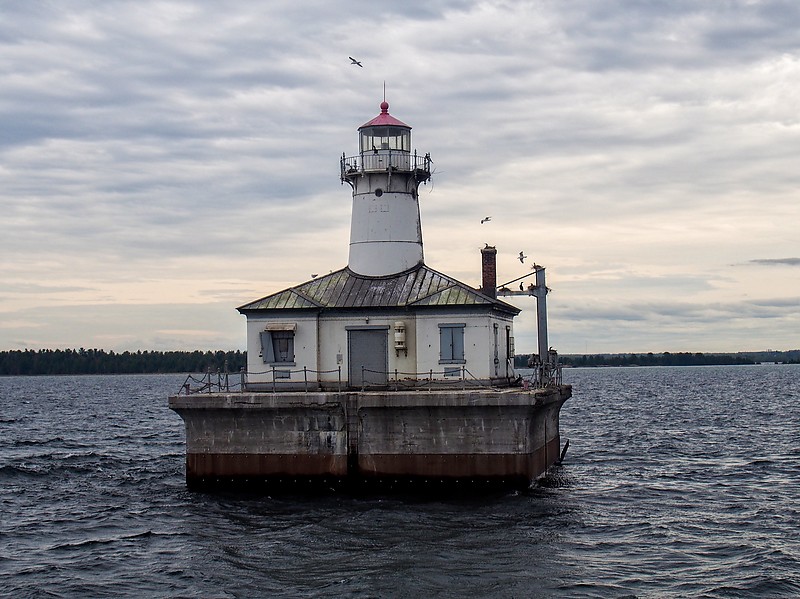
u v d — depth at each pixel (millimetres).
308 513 37750
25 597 28797
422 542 33406
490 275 53312
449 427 39281
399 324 45219
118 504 42750
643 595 28000
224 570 30797
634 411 107812
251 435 40594
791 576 29922
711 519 38375
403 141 50250
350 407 39688
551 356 53344
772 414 100188
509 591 28156
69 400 158500
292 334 46031
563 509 39375
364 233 49719
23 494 46188
